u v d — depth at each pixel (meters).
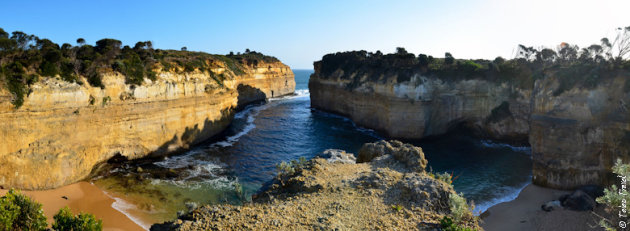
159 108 38.72
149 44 45.12
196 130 45.59
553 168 30.83
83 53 34.00
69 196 26.17
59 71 29.20
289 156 41.88
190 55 63.56
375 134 55.91
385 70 57.56
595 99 28.97
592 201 25.64
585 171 29.50
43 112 27.14
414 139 51.25
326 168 16.33
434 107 51.81
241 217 11.23
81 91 30.17
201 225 10.60
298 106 91.81
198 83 46.44
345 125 64.00
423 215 11.70
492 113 49.81
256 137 52.03
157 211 24.20
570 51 46.34
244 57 104.94
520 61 49.66
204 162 37.62
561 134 30.38
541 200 28.38
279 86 117.31
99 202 25.36
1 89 24.72
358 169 16.30
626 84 27.69
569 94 30.05
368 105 60.50
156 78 39.00
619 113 27.77
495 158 41.78
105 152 33.22
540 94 32.22
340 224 10.84
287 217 11.30
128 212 23.86
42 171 26.94
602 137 28.70
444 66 53.91
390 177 14.71
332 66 78.81
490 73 50.22
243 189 29.36
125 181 30.23
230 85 62.81
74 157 29.45
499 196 29.59
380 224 10.98
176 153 40.62
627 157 27.11
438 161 40.72
